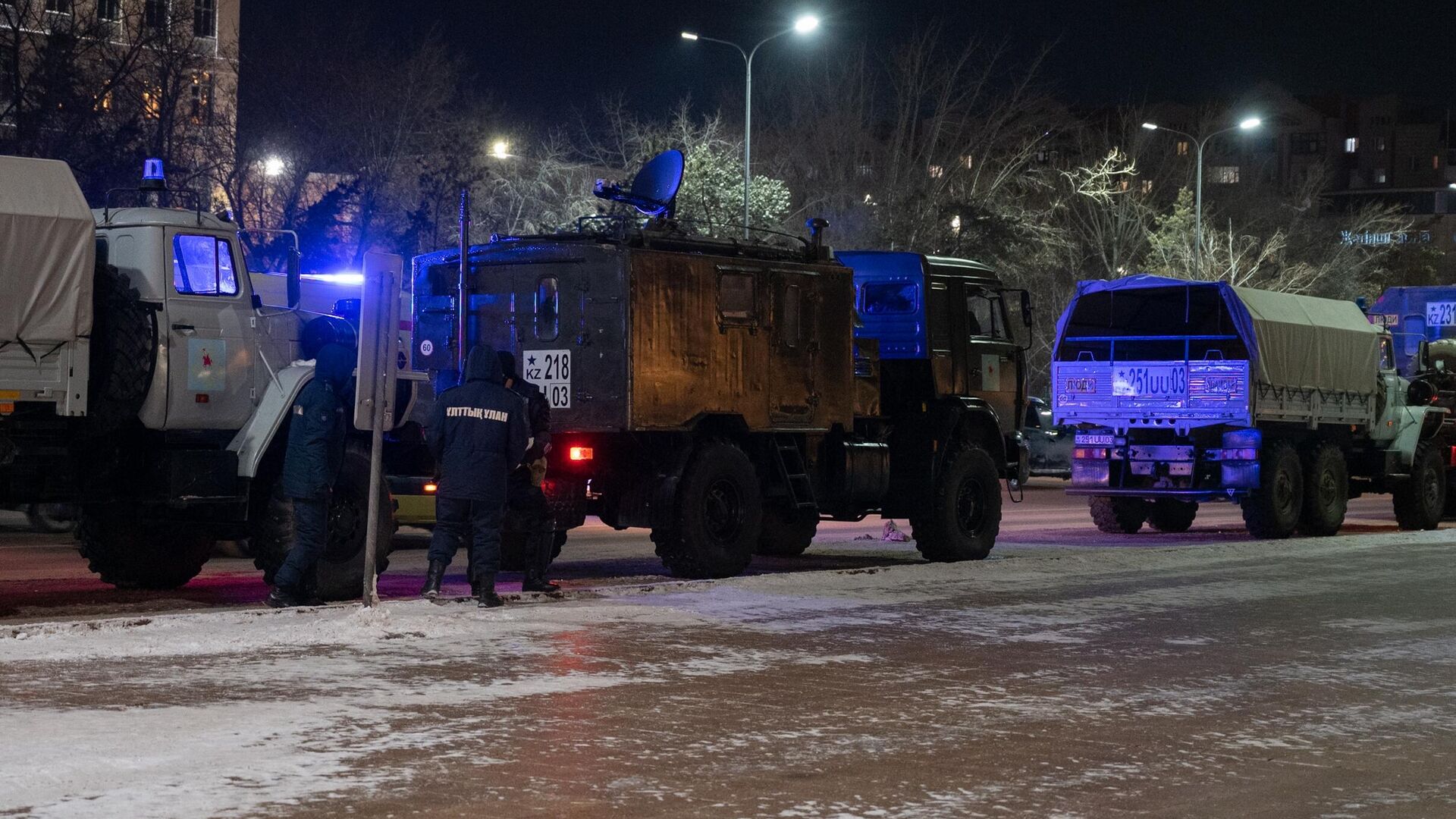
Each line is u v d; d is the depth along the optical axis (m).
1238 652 10.51
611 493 14.59
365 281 11.05
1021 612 12.27
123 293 12.07
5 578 14.91
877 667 9.63
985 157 55.69
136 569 13.76
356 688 8.51
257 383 12.95
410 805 6.15
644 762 6.99
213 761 6.80
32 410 11.51
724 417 14.81
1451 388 25.69
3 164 11.29
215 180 39.38
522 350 14.41
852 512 16.78
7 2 33.50
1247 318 20.81
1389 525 25.91
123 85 34.81
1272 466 21.12
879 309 16.98
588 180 52.09
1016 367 18.22
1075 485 21.98
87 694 8.20
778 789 6.58
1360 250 76.06
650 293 14.03
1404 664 10.13
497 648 9.89
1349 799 6.61
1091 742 7.64
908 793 6.55
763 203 44.75
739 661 9.70
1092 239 62.59
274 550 12.60
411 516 15.61
